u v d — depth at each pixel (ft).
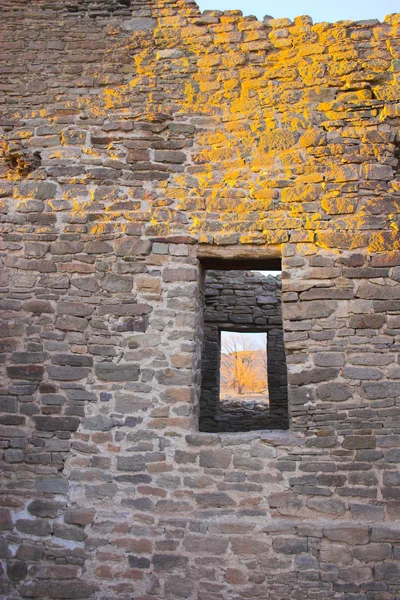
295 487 13.96
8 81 17.26
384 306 14.69
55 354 15.24
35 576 14.06
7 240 15.96
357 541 13.46
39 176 16.39
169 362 15.01
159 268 15.57
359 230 15.19
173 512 14.16
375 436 14.03
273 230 15.43
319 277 14.99
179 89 16.74
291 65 16.44
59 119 16.76
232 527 13.87
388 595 13.14
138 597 13.71
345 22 16.46
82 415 14.89
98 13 17.58
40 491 14.55
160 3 17.43
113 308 15.40
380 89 15.93
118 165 16.30
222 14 17.12
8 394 15.11
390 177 15.40
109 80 16.94
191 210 15.85
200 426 26.07
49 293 15.58
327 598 13.25
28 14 17.74
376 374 14.34
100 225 15.93
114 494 14.39
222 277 26.81
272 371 26.30
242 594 13.44
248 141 16.15
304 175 15.66
